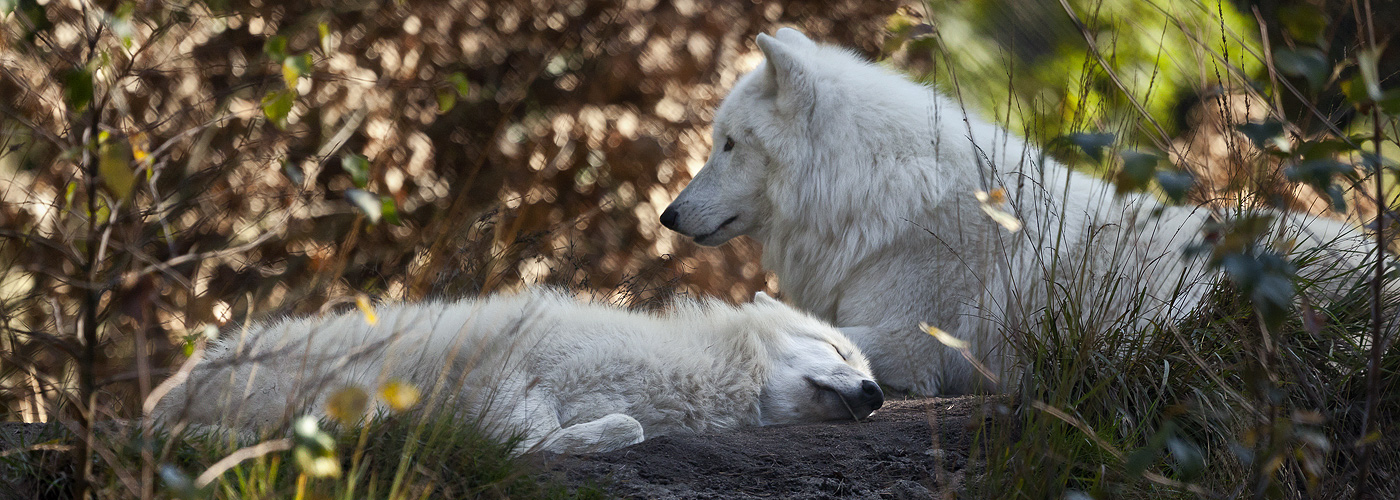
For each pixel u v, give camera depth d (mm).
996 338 8383
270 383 6332
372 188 14039
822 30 18266
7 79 6484
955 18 11500
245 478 4926
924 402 7930
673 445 6488
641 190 16969
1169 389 6285
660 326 7582
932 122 9195
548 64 16984
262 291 10477
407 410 5500
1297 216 7648
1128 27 10133
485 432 5773
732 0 18016
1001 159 9047
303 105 14344
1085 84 6621
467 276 9031
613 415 6578
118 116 6836
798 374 7828
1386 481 5488
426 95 16016
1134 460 4531
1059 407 5941
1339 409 5996
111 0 6492
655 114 17469
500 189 16328
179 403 6391
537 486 5430
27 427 5949
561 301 7801
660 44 17594
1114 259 7121
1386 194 5266
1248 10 9773
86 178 4559
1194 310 6730
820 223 9297
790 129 9352
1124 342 6641
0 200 7707
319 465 4086
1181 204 4422
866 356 8969
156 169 5219
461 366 6785
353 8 15250
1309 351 6387
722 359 7605
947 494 5398
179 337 8242
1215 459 5816
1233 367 6133
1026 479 5293
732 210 9805
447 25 16500
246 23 13297
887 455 6418
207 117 10203
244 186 10750
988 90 11133
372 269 11086
